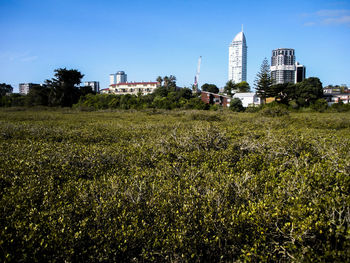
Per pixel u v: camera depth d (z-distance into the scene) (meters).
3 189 4.43
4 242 2.89
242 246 3.10
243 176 4.43
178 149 6.65
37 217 3.41
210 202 3.57
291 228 3.04
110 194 4.00
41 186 4.39
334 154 5.30
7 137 10.12
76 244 2.96
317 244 2.87
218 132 7.21
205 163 5.58
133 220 3.37
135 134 10.67
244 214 3.26
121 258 3.02
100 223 3.31
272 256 2.97
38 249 2.82
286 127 13.59
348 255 2.55
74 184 4.63
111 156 6.17
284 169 5.17
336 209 3.02
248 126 14.12
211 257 3.08
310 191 3.66
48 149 6.61
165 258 2.94
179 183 4.29
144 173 5.00
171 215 3.52
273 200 3.68
